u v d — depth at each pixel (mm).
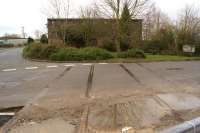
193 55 24078
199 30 26203
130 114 4734
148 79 9406
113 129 3939
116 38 21609
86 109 5113
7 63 16734
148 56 22312
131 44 25953
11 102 5914
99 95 6520
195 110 5016
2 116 4836
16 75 10828
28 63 16703
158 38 26734
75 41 27281
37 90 7383
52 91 7184
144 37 26750
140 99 5973
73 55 18219
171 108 5160
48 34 28688
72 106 5371
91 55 18531
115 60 18094
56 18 27172
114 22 21297
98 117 4559
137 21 22359
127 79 9414
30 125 4195
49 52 19125
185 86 7832
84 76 10289
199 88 7473
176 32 26109
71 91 7133
